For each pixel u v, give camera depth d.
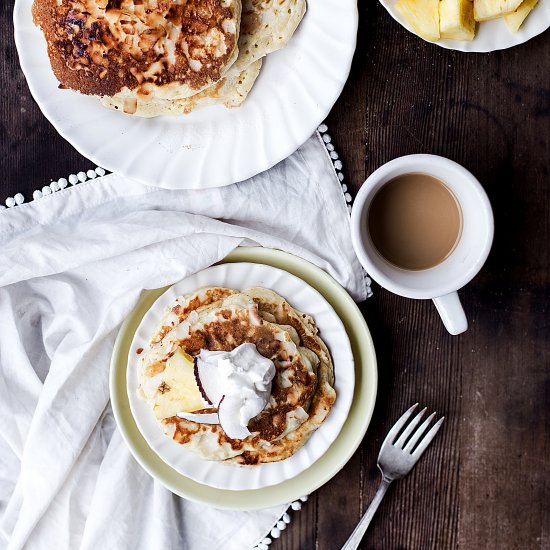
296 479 0.93
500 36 0.90
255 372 0.88
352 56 0.89
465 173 0.87
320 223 0.94
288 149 0.91
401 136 0.94
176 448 0.92
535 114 0.94
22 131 0.94
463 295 0.96
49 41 0.87
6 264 0.92
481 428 0.96
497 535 0.96
